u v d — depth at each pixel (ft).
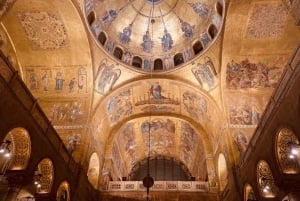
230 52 63.31
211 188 70.33
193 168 96.73
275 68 63.41
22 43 62.44
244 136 62.03
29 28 59.67
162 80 74.08
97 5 65.51
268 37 59.88
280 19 56.29
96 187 70.23
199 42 71.97
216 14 64.95
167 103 80.28
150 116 83.41
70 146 62.59
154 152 102.73
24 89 39.93
